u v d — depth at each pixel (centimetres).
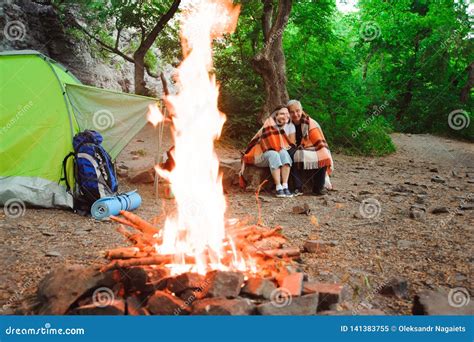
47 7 1711
